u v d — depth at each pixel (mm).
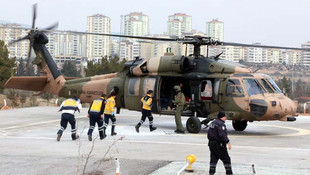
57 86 26953
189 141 17016
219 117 10203
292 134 20391
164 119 27812
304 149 15367
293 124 25703
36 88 27750
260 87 19078
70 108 17094
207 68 20109
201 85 20359
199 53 21156
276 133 20828
